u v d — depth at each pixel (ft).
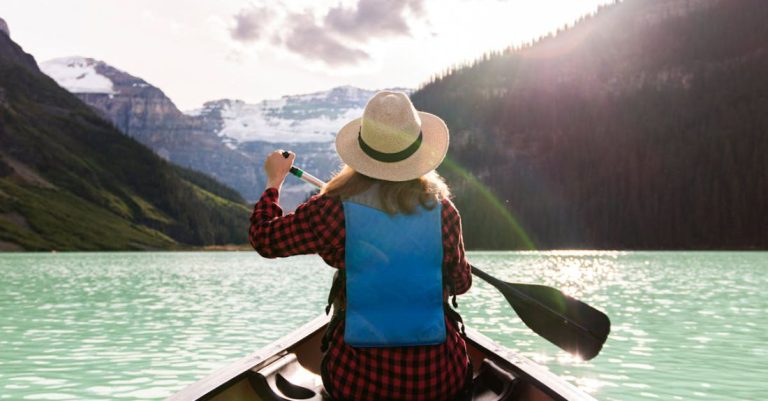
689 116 525.75
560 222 392.27
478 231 395.34
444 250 9.23
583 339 11.59
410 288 8.86
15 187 494.59
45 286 94.32
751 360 30.99
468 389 10.36
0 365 30.83
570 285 87.56
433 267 9.04
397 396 9.02
